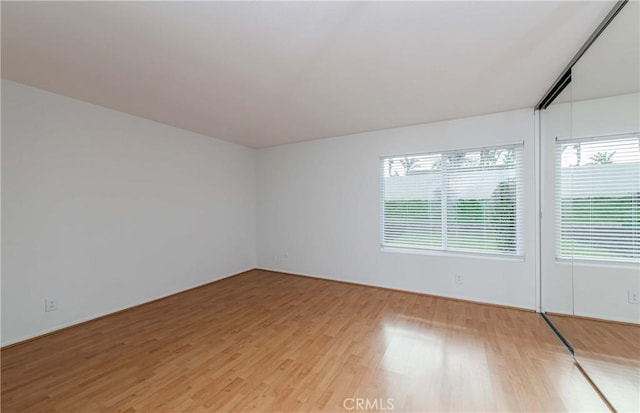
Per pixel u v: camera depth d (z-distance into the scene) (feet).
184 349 7.43
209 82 7.75
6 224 7.62
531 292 9.83
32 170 8.08
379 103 9.37
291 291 12.55
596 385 5.79
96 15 4.94
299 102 9.29
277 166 16.08
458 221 11.24
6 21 5.08
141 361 6.85
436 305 10.59
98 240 9.58
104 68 6.95
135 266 10.70
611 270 6.39
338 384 5.96
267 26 5.28
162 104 9.47
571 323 8.07
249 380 6.10
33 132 8.09
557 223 8.97
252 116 10.78
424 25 5.25
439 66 6.87
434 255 11.57
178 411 5.19
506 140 10.16
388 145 12.54
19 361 6.85
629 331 5.68
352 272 13.62
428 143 11.62
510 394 5.60
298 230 15.34
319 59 6.53
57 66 6.86
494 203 10.57
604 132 6.54
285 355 7.11
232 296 11.91
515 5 4.70
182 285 12.53
